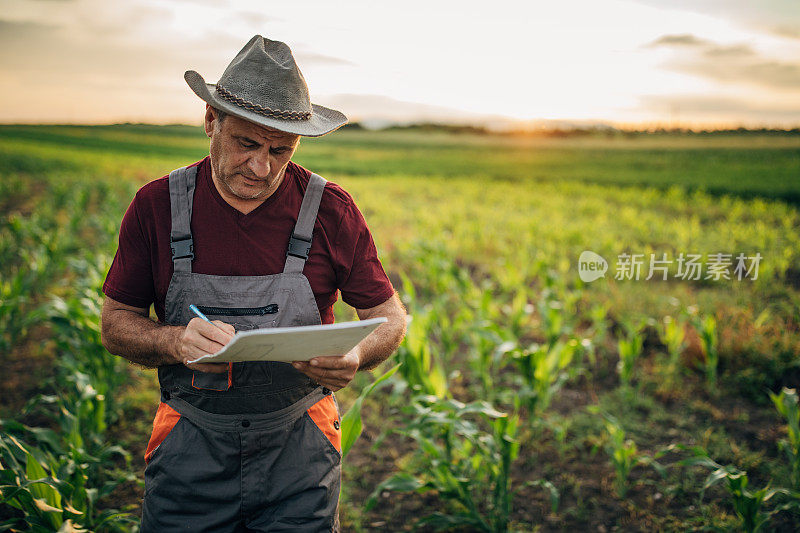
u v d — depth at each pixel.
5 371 4.74
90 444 3.42
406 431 3.02
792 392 3.46
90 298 4.44
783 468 3.63
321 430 1.73
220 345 1.40
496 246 10.91
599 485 3.50
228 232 1.54
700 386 4.88
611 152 71.69
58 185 17.70
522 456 3.79
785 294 7.64
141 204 1.55
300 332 1.24
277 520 1.62
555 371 4.78
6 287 5.23
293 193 1.60
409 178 35.16
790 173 40.75
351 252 1.68
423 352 3.61
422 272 8.28
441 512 3.23
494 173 45.06
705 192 29.14
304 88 1.49
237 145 1.41
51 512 2.31
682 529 3.10
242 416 1.60
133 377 4.69
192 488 1.59
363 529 3.10
